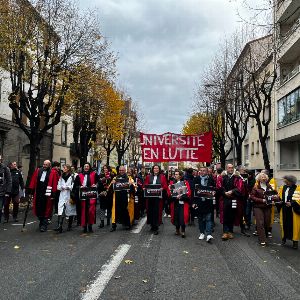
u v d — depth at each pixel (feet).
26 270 21.86
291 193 31.04
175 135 50.24
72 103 74.54
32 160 69.26
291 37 80.28
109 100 105.70
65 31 67.00
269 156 105.19
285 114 89.30
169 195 36.60
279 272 22.71
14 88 65.98
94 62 70.79
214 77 89.25
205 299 17.40
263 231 32.07
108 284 19.38
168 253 27.37
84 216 36.60
